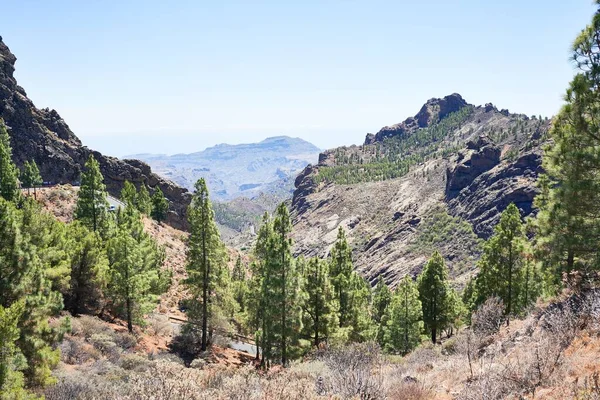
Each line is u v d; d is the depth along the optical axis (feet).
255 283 113.19
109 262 121.29
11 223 51.72
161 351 102.53
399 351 114.32
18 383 38.06
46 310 55.88
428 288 130.00
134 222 146.51
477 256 554.87
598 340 30.68
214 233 114.62
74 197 273.54
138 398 26.07
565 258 51.78
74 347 74.84
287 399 28.25
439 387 35.17
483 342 50.96
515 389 27.25
